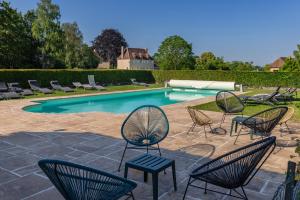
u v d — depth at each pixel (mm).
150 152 5918
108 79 25656
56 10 37750
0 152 5777
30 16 38688
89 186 2744
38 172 4730
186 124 8773
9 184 4270
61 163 2600
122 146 6285
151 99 19938
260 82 25172
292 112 7395
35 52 37281
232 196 3756
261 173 4793
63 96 16516
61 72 21531
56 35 37375
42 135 7207
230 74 26234
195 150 6094
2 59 32312
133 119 5535
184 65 50500
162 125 5406
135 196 3943
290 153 5922
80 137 7043
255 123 5977
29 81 18531
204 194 4039
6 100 14375
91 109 15258
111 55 67562
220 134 7508
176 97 20953
